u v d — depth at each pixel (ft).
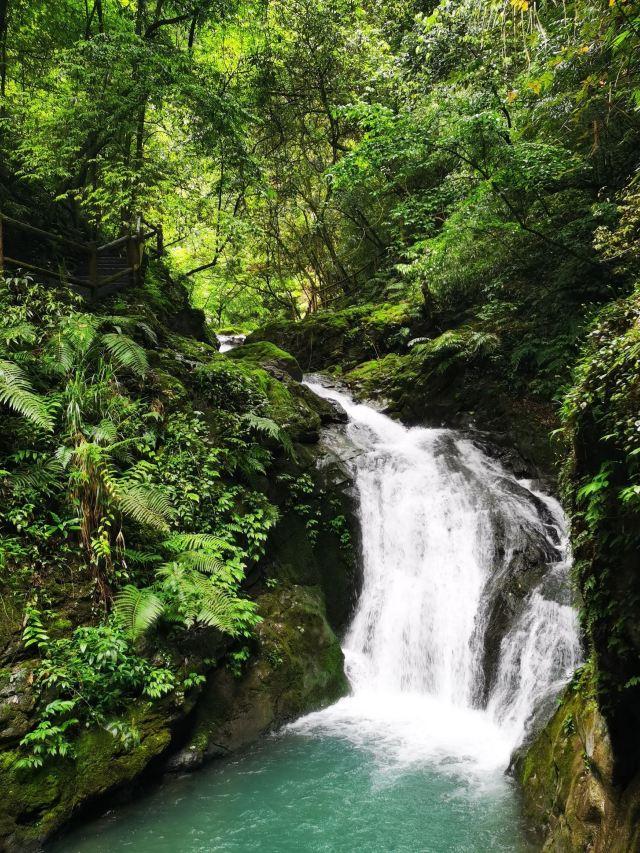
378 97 51.37
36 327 22.85
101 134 35.14
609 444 11.13
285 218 65.26
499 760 19.30
